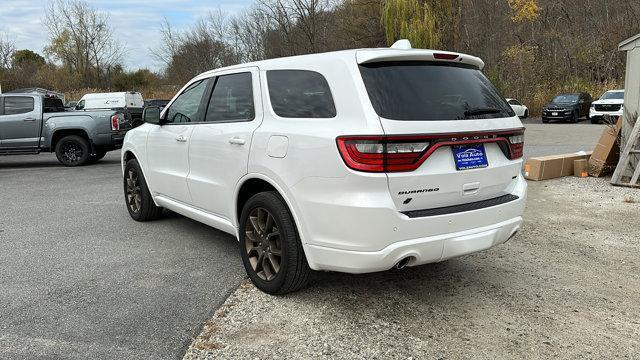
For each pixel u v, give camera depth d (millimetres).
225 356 3023
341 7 32656
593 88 30141
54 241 5352
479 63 3900
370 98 3158
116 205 7160
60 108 13500
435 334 3305
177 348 3109
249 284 4086
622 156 8016
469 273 4363
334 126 3221
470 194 3467
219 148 4219
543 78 31859
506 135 3672
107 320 3469
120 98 22609
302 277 3648
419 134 3127
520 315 3588
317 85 3475
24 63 48969
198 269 4445
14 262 4672
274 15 39562
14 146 11969
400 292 3941
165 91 48062
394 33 21859
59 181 9688
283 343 3176
